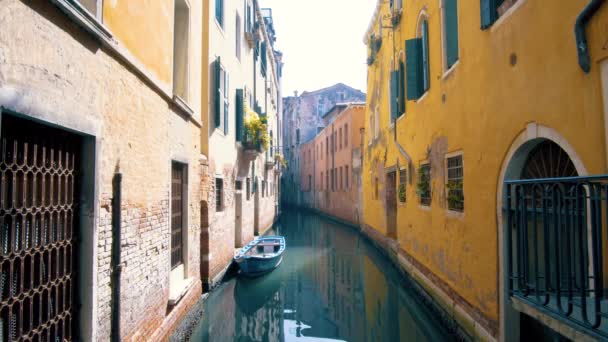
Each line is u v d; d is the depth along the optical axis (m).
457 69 6.21
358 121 20.69
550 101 3.73
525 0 4.14
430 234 7.71
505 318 4.55
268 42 19.83
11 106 2.42
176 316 6.00
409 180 9.54
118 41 3.91
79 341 3.39
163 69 5.45
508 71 4.54
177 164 6.54
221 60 9.96
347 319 8.20
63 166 3.23
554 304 3.02
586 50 3.21
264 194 19.48
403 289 9.85
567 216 2.69
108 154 3.77
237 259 10.14
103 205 3.67
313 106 38.91
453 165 6.59
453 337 6.23
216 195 9.70
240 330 7.56
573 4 3.38
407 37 9.76
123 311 4.05
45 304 2.97
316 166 31.56
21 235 2.71
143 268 4.66
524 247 3.24
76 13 3.04
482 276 5.20
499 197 4.74
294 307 8.97
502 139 4.69
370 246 15.77
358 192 19.31
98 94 3.55
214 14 9.36
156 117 5.14
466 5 5.80
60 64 2.94
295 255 14.61
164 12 5.46
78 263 3.43
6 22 2.39
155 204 5.10
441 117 7.05
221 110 9.87
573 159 3.41
